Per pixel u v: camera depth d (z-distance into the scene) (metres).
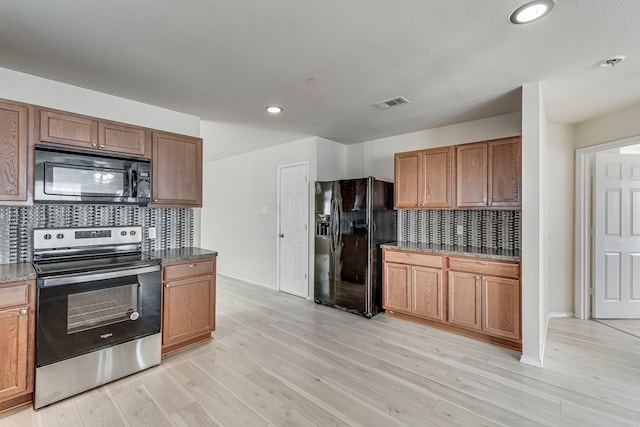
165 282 2.57
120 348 2.28
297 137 4.38
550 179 3.68
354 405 1.99
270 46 1.96
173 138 2.88
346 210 3.83
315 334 3.12
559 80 2.45
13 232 2.30
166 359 2.59
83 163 2.33
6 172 2.02
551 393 2.12
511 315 2.75
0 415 1.87
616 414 1.90
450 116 3.40
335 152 4.62
